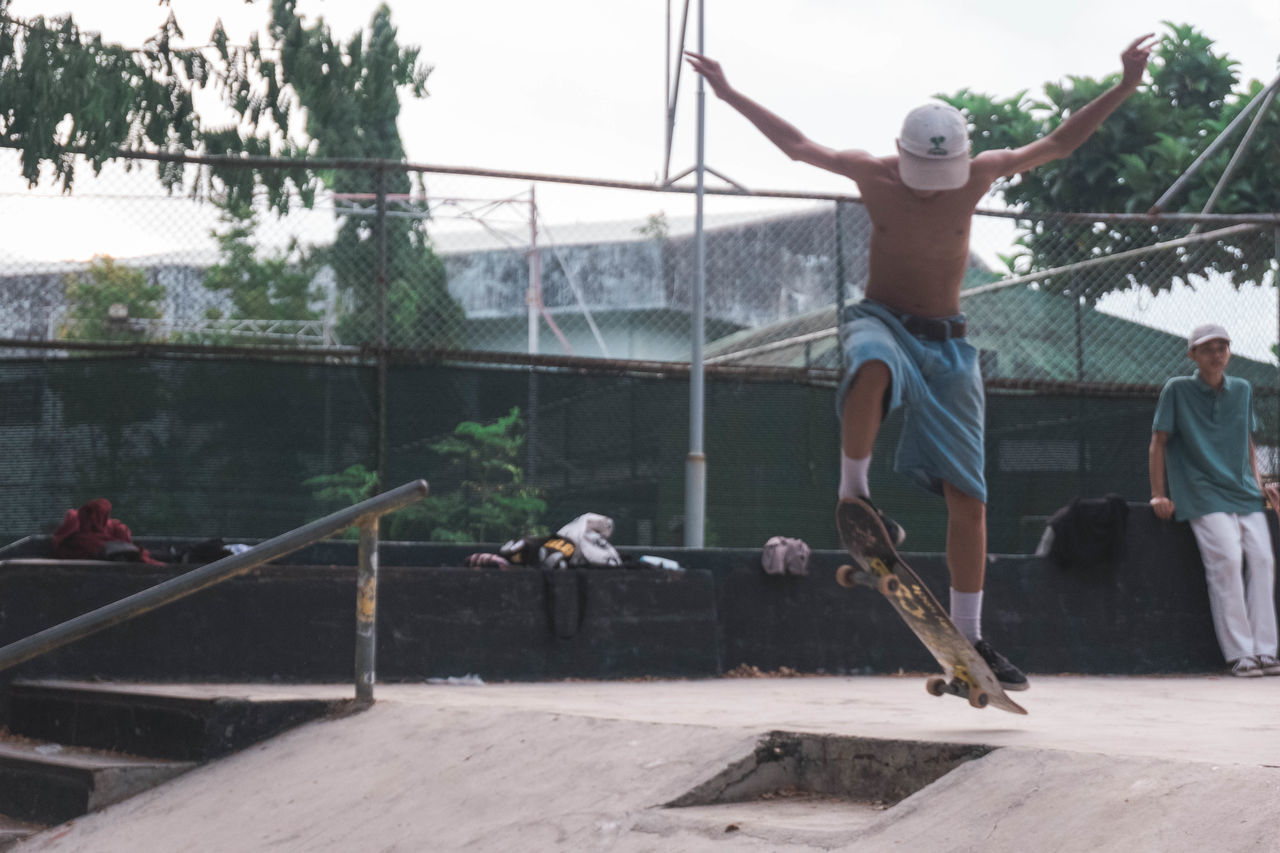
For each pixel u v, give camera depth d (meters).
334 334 8.39
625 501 8.48
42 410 7.83
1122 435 9.20
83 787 4.16
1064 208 15.88
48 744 4.91
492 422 8.23
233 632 5.59
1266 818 2.01
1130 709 4.13
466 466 8.18
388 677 5.90
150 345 7.87
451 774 3.43
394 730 3.95
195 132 7.38
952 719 3.61
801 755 2.99
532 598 6.32
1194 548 7.52
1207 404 7.37
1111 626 7.37
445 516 8.12
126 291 8.27
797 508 8.81
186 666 5.47
